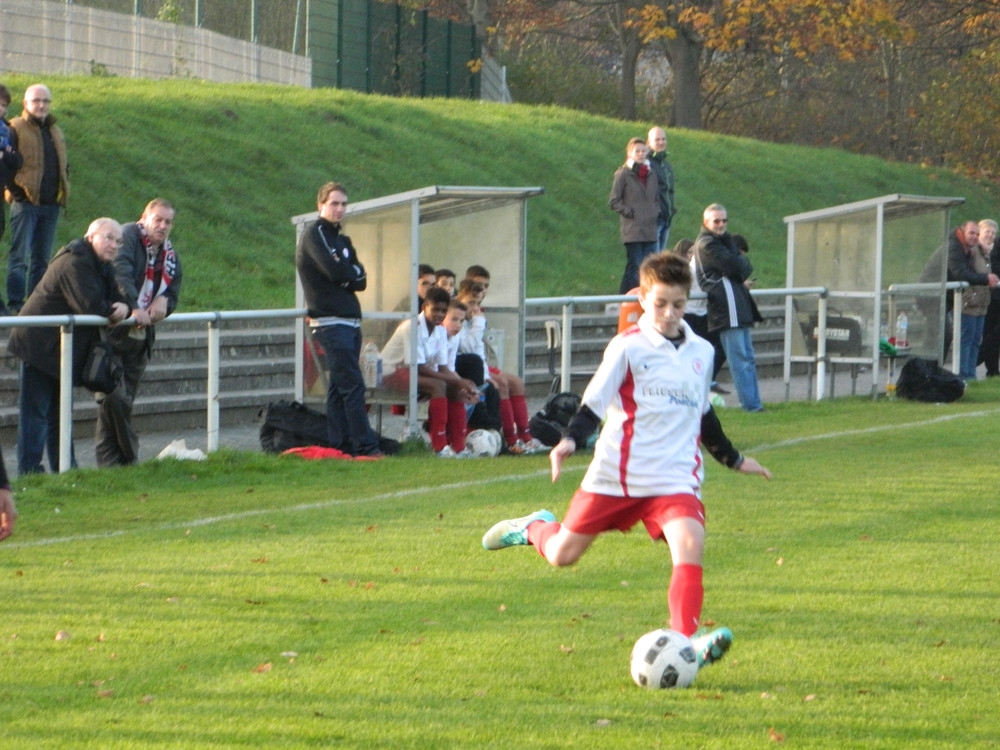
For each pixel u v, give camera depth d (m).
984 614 22.72
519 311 49.88
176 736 16.81
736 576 25.53
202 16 109.62
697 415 19.97
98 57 99.44
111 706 17.98
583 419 19.67
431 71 131.00
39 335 36.75
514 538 21.56
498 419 45.12
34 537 29.39
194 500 34.09
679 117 152.00
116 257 38.25
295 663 19.92
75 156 77.31
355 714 17.64
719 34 141.75
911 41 147.25
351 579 25.23
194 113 89.56
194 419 52.34
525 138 110.06
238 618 22.45
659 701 18.23
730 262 52.81
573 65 179.50
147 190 78.12
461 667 19.73
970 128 162.88
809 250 59.84
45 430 37.84
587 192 105.00
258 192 84.19
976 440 45.00
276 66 116.88
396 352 43.78
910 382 58.69
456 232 50.75
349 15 122.81
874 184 133.25
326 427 42.75
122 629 21.77
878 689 18.77
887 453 41.91
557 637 21.34
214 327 40.75
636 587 24.72
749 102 178.75
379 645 20.89
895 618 22.48
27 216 51.56
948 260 64.88
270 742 16.61
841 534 29.45
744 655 20.39
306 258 41.25
